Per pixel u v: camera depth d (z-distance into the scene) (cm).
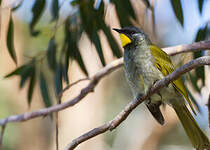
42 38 1468
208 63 688
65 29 1115
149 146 1859
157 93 885
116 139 1856
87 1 1055
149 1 988
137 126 1903
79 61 1116
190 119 889
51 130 2023
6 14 1706
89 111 1792
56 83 1126
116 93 1822
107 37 1059
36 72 1159
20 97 1900
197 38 1056
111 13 1163
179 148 1819
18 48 1727
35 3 1048
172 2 973
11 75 1148
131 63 902
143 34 927
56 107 999
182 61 1095
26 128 1931
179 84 873
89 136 791
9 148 1808
